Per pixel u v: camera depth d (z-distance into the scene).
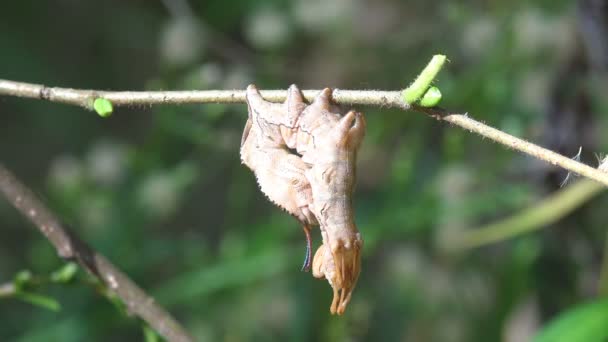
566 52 0.63
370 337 0.71
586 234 0.65
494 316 0.66
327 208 0.45
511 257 0.66
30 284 0.50
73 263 0.50
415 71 0.72
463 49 0.69
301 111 0.46
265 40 0.73
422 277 0.72
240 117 0.70
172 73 0.71
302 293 0.69
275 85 0.72
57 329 0.73
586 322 0.52
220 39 0.71
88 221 0.73
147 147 0.73
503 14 0.66
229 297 0.69
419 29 0.72
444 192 0.65
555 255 0.65
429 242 0.73
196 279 0.68
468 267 0.72
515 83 0.64
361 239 0.45
